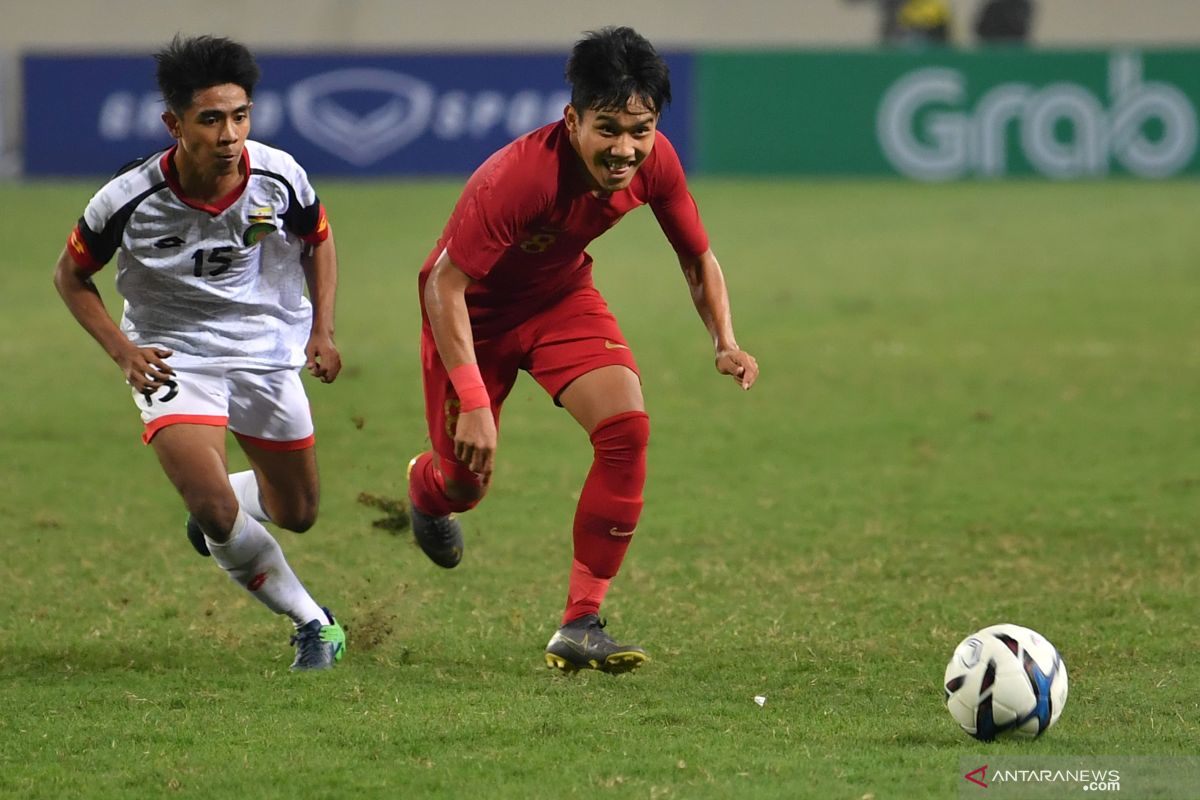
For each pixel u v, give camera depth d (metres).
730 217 72.12
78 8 116.56
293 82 85.62
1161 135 87.62
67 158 85.56
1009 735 14.03
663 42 119.38
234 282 16.78
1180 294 51.44
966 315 47.84
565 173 15.02
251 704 15.44
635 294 52.41
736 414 34.06
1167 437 31.50
